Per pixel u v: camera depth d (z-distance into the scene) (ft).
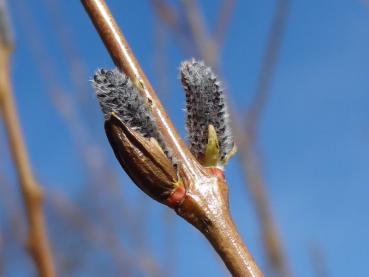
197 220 0.49
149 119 0.50
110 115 0.49
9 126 0.79
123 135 0.49
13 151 0.80
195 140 0.52
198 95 0.53
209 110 0.53
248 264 0.46
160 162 0.49
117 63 0.56
